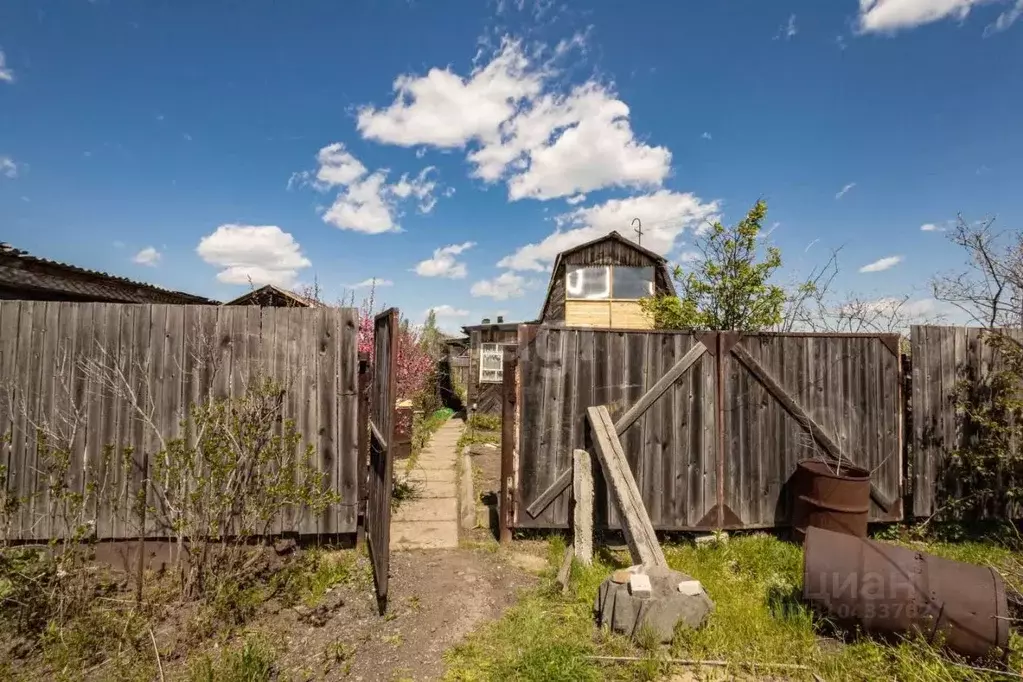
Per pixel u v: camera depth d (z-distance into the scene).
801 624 3.44
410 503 6.28
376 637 3.33
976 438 5.48
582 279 14.68
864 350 5.41
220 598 3.52
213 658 3.02
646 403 5.11
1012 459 5.22
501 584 4.13
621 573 3.56
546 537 5.09
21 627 3.26
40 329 4.28
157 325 4.41
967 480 5.43
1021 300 6.00
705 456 5.19
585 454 4.66
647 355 5.17
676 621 3.29
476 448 10.27
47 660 2.99
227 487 3.70
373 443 4.50
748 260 8.40
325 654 3.13
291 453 4.21
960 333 5.49
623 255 14.69
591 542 4.52
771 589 3.99
